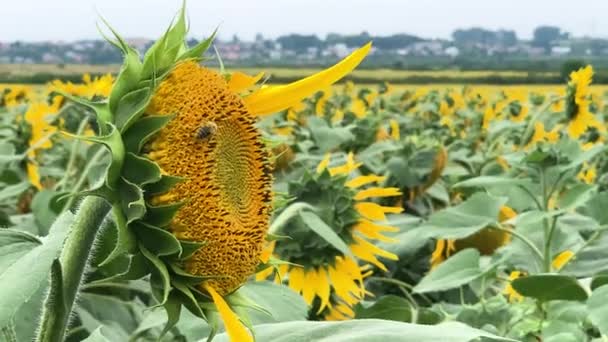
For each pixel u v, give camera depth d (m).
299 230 4.22
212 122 2.02
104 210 2.03
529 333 3.53
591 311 3.11
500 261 4.04
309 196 4.34
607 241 4.78
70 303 2.01
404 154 7.68
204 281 2.00
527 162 4.68
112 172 1.92
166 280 1.94
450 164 9.92
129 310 4.05
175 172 1.99
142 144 1.99
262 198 2.19
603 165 9.35
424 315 3.98
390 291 6.05
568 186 5.83
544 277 3.59
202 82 2.08
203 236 2.00
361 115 14.77
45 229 5.18
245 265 2.08
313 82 2.23
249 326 2.05
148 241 1.96
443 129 17.05
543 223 4.57
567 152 4.75
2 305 1.83
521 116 16.72
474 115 17.88
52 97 12.08
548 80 50.47
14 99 17.61
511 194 4.85
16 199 6.93
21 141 8.90
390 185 7.44
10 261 1.95
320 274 4.27
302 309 3.24
